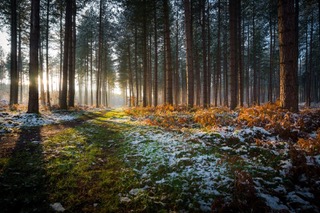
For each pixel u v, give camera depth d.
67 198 3.54
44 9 24.30
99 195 3.67
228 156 5.00
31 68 12.16
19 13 23.23
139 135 7.49
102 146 6.44
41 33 26.94
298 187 3.60
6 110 13.67
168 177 4.16
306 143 4.86
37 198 3.46
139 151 5.80
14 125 8.93
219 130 7.09
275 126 6.36
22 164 4.65
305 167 3.87
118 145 6.53
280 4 7.54
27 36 27.09
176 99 31.27
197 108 13.76
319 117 6.82
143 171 4.57
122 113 16.05
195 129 7.96
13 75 19.11
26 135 7.38
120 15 29.48
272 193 3.44
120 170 4.66
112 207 3.33
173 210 3.22
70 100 19.58
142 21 20.33
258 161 4.64
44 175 4.21
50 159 4.98
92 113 16.31
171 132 7.69
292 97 7.52
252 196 3.32
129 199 3.52
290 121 6.65
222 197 3.41
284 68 7.59
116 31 30.61
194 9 19.95
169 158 5.10
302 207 3.11
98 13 27.75
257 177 3.89
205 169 4.36
